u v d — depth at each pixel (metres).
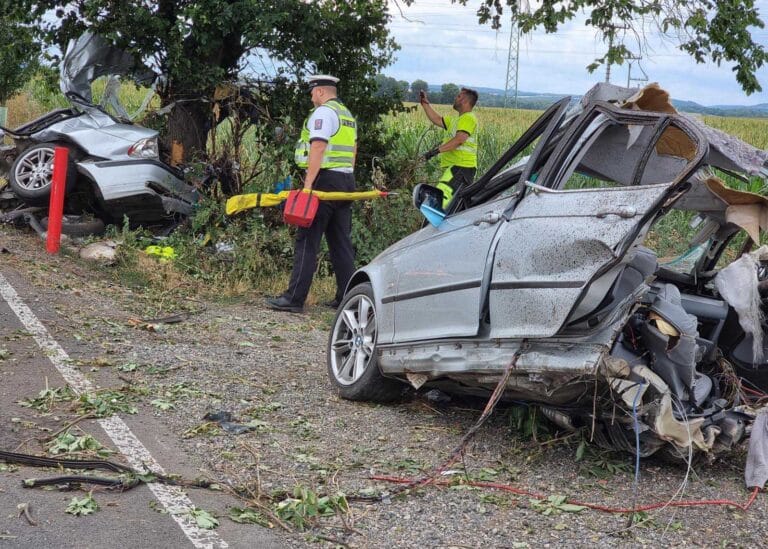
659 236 11.77
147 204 10.30
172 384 5.93
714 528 4.02
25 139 10.55
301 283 8.94
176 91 11.35
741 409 4.78
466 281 5.02
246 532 3.76
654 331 4.40
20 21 11.28
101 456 4.50
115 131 10.33
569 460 4.86
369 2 11.64
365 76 12.23
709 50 10.62
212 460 4.60
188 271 9.81
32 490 3.99
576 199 4.51
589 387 4.39
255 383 6.16
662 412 4.30
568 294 4.32
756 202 4.75
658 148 4.94
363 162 12.01
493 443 5.12
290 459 4.69
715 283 5.07
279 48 11.10
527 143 5.38
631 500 4.32
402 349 5.54
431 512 4.09
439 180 11.76
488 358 4.80
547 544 3.78
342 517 3.95
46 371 5.95
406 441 5.12
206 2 10.41
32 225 10.48
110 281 9.21
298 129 11.39
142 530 3.68
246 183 11.23
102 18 10.70
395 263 5.86
